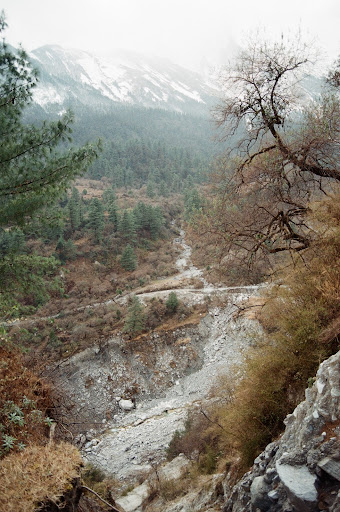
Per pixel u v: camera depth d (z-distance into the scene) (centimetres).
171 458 2058
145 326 4256
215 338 4156
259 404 822
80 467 477
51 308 4884
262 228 867
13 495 395
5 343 729
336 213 862
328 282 800
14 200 818
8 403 594
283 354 815
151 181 12269
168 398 3506
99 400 3428
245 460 817
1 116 784
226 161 941
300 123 872
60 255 6169
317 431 467
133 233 7075
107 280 5888
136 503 1426
